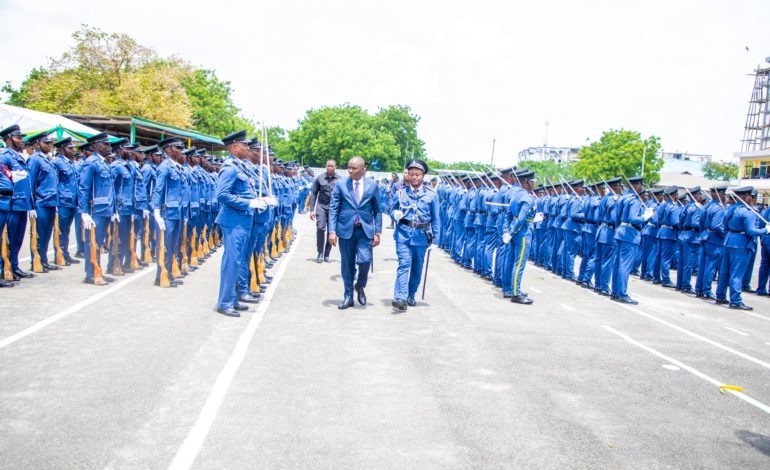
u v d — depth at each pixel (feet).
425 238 27.32
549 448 13.21
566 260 41.86
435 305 28.63
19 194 27.96
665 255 44.47
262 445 12.51
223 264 23.77
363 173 26.71
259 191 25.50
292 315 24.58
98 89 127.54
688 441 14.17
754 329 28.91
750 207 35.17
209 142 95.71
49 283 28.14
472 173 48.21
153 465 11.39
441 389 16.60
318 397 15.44
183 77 158.20
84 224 28.04
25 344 18.48
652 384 18.38
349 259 26.73
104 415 13.53
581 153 187.52
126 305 24.43
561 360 20.29
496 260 35.68
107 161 31.40
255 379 16.48
